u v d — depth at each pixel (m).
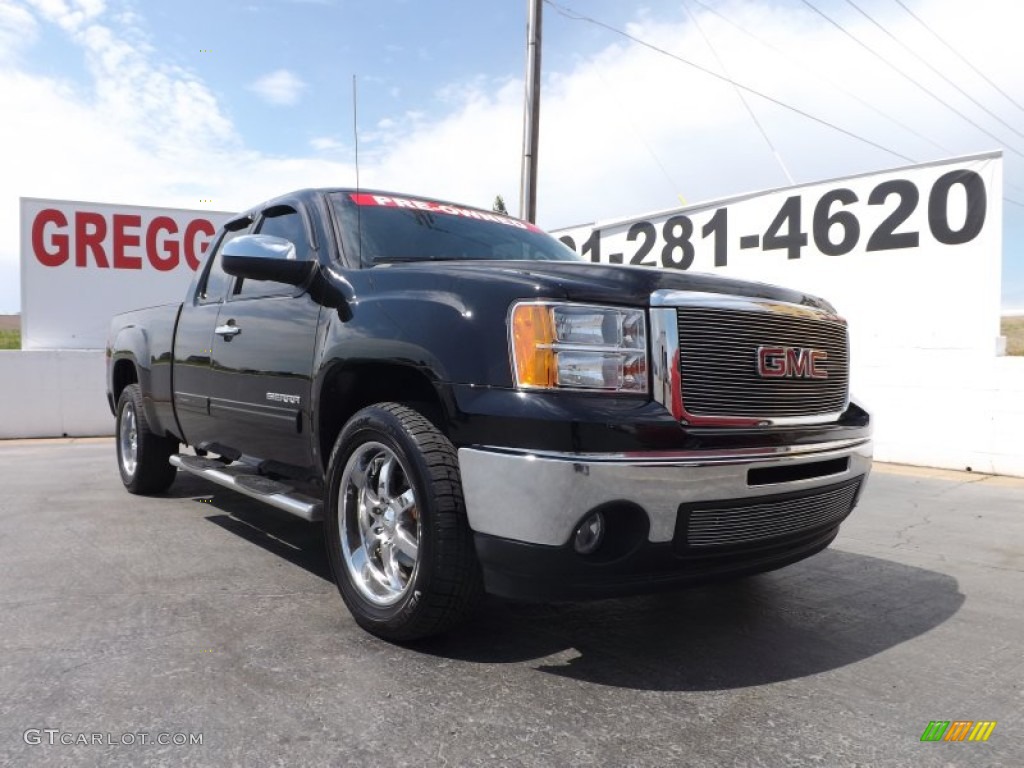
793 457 2.81
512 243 4.27
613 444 2.46
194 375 4.70
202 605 3.38
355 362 3.13
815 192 9.86
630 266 2.81
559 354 2.54
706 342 2.68
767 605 3.57
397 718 2.36
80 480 6.86
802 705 2.53
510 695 2.54
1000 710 2.53
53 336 12.89
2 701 2.43
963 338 8.56
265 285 4.10
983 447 8.29
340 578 3.16
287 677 2.63
